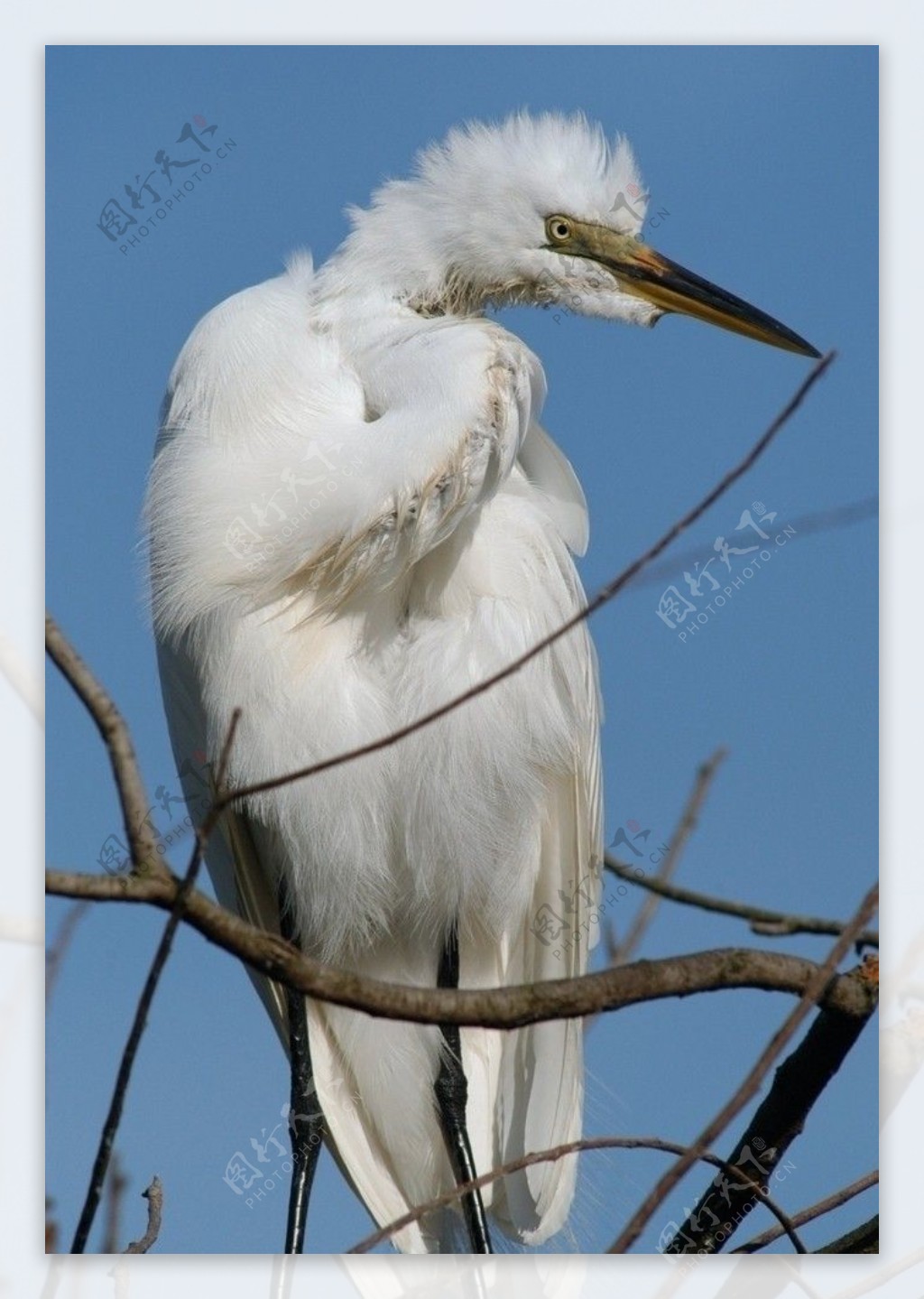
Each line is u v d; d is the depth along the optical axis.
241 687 6.48
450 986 7.03
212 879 6.91
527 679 6.58
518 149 6.93
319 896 6.78
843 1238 4.79
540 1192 6.64
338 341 6.72
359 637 6.62
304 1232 6.24
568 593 6.83
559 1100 6.62
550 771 6.85
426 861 6.79
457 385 6.28
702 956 4.04
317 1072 6.71
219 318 6.76
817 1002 4.43
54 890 3.46
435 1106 6.73
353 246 6.90
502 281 6.99
